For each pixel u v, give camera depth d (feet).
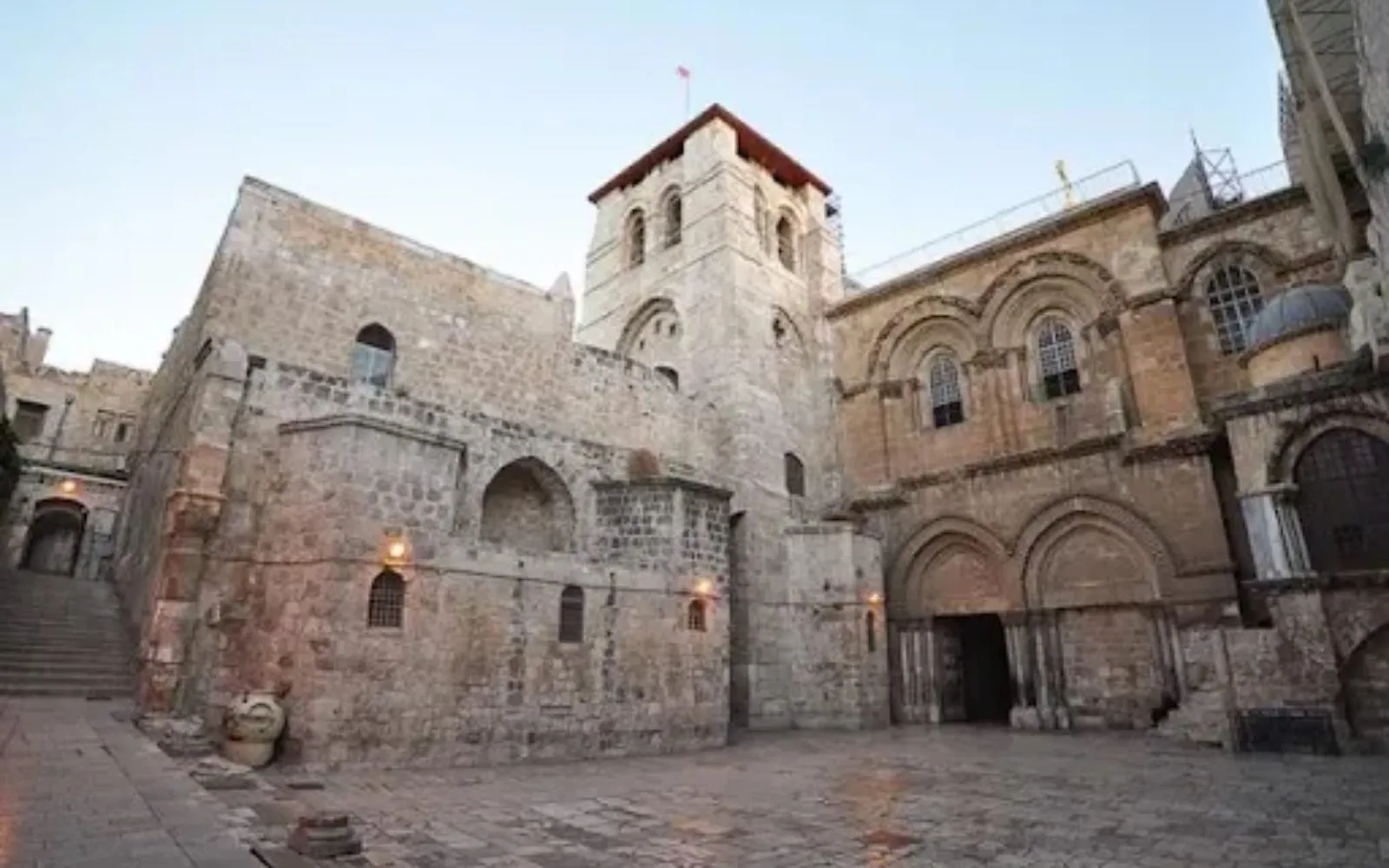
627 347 115.65
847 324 110.32
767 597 88.07
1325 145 61.46
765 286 107.76
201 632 49.29
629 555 69.10
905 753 60.39
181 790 29.96
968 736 73.00
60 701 49.29
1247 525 65.21
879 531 97.81
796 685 85.71
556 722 54.95
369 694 46.55
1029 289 93.61
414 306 71.92
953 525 91.09
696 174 112.47
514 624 54.39
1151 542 76.59
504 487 69.82
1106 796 40.50
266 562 49.98
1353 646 55.72
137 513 77.87
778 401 102.73
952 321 99.60
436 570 51.37
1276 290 78.18
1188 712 66.74
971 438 94.17
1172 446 76.69
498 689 52.47
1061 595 82.43
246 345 60.29
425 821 33.09
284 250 64.39
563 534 70.85
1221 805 37.60
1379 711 54.90
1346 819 33.83
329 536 48.14
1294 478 63.67
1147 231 85.15
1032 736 72.02
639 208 124.77
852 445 104.53
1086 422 85.51
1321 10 51.85
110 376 146.92
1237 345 79.61
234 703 43.57
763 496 93.81
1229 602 70.74
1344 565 59.98
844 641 84.58
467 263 77.25
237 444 53.21
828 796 40.93
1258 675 58.23
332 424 50.75
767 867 27.02
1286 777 45.39
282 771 42.39
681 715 62.90
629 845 29.89
